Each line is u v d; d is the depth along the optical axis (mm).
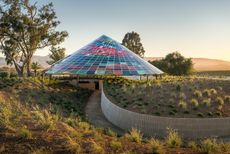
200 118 19781
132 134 11930
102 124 23719
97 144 9789
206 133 19625
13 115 13227
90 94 36531
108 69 42094
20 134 9977
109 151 9227
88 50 48531
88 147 9305
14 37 58000
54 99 28234
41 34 59312
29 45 60125
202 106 22250
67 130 11188
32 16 58500
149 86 28891
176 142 10961
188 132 19562
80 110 27797
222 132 19969
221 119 19953
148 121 20625
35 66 66250
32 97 26047
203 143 10719
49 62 70938
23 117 13055
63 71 41562
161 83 31016
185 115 20562
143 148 9773
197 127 19547
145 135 20531
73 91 34156
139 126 21094
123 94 27203
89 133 11555
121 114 22812
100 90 38906
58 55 70000
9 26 56562
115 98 26422
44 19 59344
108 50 48438
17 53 61281
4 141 9422
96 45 50562
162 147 10312
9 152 8578
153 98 24406
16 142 9375
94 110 28922
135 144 10367
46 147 9023
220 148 10258
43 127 11164
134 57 48062
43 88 30969
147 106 22750
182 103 22031
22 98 24859
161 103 23016
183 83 30328
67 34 62156
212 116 20453
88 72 40781
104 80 38125
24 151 8664
